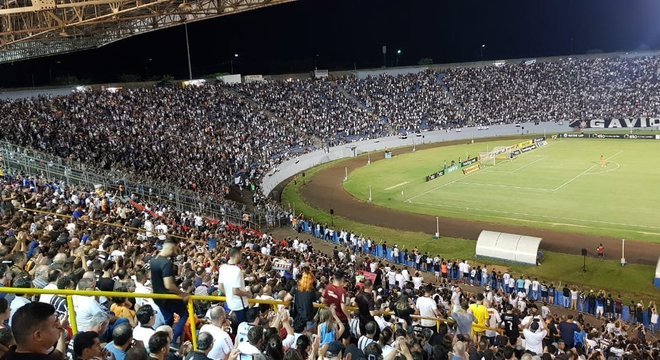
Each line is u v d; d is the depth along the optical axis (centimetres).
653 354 1825
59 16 4578
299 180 6606
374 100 9500
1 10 3269
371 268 3031
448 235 4269
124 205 3042
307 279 1179
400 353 959
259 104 8250
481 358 1189
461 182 5953
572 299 2875
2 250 1327
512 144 8362
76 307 902
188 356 715
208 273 1628
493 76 10419
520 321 1959
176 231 2750
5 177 3400
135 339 823
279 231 4441
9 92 6291
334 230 4281
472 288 3189
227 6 3794
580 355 1571
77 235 1872
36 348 510
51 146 4575
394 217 4853
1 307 702
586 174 6006
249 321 1038
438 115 9475
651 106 9169
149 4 3466
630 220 4350
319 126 8288
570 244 3912
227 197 5031
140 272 1183
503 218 4606
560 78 10231
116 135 5441
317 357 890
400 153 8188
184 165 5278
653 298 3023
